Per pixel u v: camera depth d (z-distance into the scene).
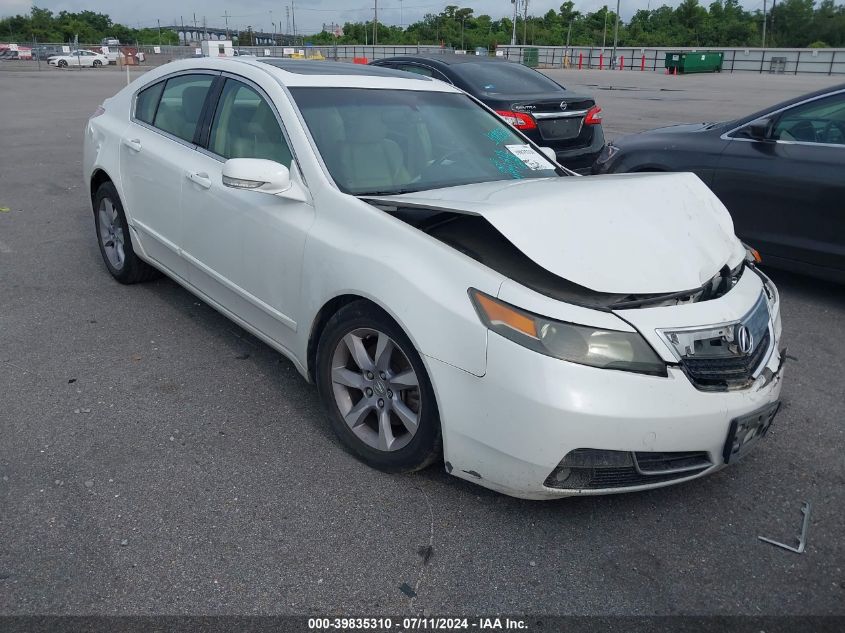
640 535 2.89
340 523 2.87
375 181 3.55
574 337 2.60
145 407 3.69
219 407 3.72
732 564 2.75
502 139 4.28
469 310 2.71
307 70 4.09
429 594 2.54
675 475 2.76
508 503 3.03
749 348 2.84
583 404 2.55
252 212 3.68
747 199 5.73
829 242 5.34
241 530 2.81
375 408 3.16
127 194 4.84
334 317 3.22
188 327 4.68
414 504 3.00
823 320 5.24
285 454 3.32
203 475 3.15
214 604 2.45
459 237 3.06
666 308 2.74
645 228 3.01
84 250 6.23
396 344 2.96
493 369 2.64
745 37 92.88
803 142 5.50
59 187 8.77
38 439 3.37
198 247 4.16
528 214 2.90
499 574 2.65
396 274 2.91
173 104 4.62
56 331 4.56
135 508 2.91
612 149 6.72
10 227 6.91
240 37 119.62
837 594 2.62
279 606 2.46
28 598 2.44
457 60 8.52
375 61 9.16
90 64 52.06
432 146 3.95
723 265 3.06
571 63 62.47
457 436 2.78
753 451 3.52
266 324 3.76
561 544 2.81
